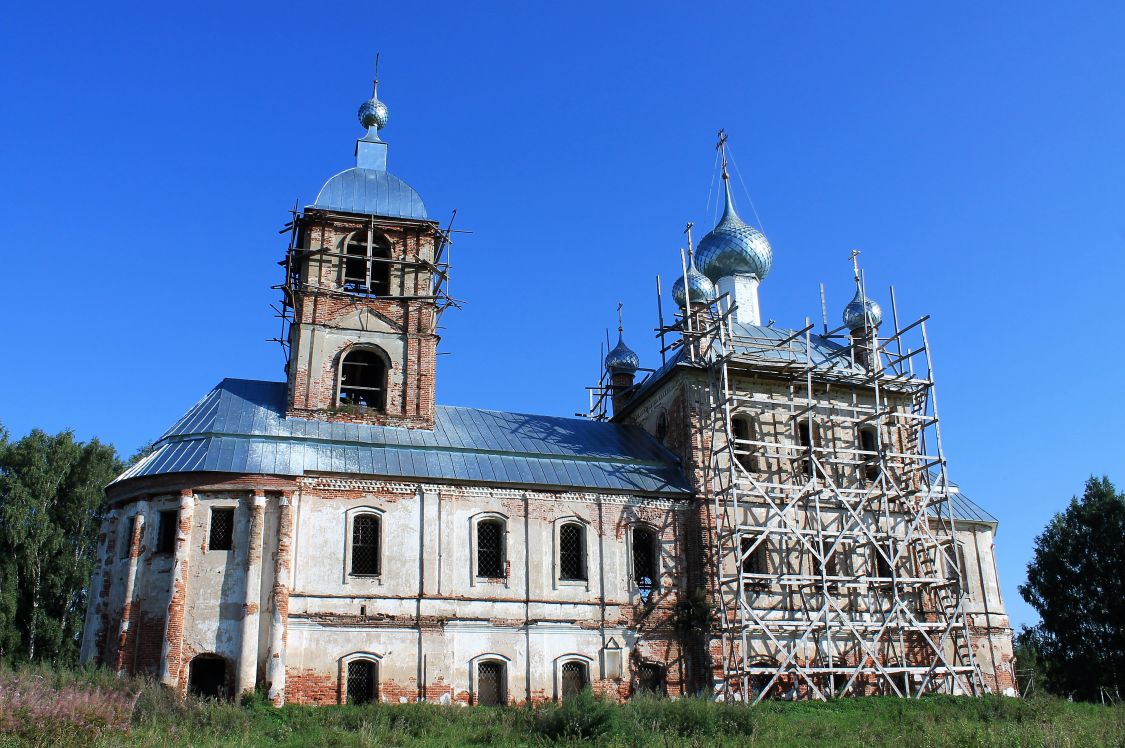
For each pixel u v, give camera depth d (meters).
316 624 33.97
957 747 22.86
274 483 34.75
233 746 23.61
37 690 23.92
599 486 39.03
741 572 37.69
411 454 37.84
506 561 36.94
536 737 25.59
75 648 52.66
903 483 44.19
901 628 39.62
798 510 41.50
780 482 41.94
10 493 53.00
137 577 33.69
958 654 41.28
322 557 34.78
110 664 33.28
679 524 39.88
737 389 42.81
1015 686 44.22
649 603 38.25
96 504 55.84
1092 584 55.41
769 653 38.56
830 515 42.19
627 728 26.17
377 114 46.53
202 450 35.25
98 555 35.38
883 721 31.36
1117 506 55.62
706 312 45.72
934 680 40.97
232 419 37.31
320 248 41.16
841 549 41.84
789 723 29.62
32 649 50.94
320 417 38.81
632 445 43.47
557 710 26.58
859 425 43.97
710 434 41.53
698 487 40.41
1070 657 55.59
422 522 36.34
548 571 37.41
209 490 34.31
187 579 33.28
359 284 42.91
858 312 48.72
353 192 42.78
